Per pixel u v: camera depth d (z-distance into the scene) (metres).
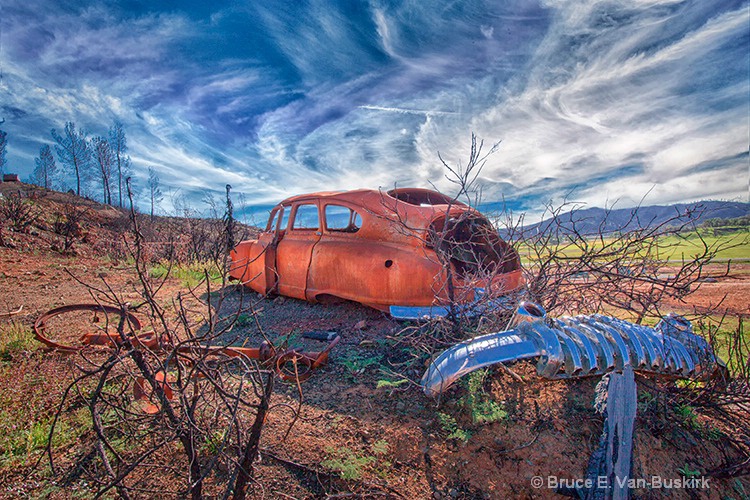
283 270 5.50
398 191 5.46
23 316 5.16
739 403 3.04
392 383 3.02
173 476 2.20
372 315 4.78
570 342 2.88
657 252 3.73
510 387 3.07
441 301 3.78
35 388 2.98
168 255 11.51
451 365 2.88
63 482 2.13
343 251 4.74
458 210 4.49
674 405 3.04
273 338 4.31
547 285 3.90
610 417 2.51
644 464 2.59
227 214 9.56
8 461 2.23
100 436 1.68
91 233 18.84
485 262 4.93
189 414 1.89
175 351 1.89
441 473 2.40
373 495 2.21
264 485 2.19
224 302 5.97
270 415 2.79
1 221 14.15
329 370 3.53
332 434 2.64
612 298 3.79
